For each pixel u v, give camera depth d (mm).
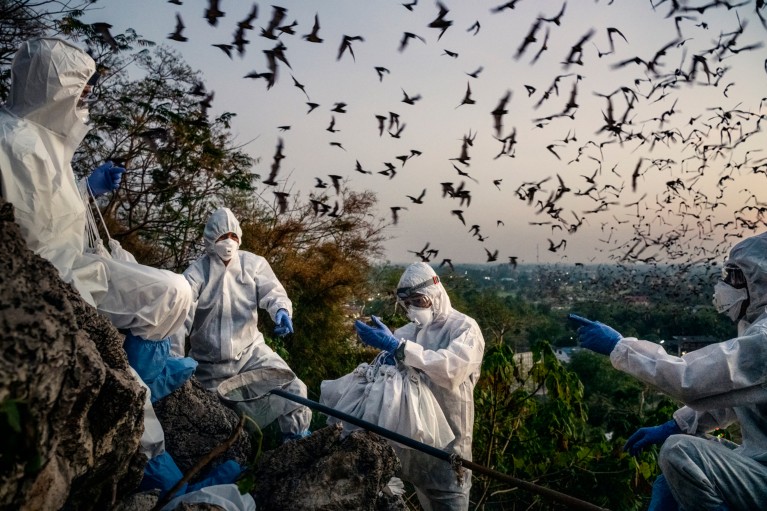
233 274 5684
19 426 2084
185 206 12094
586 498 7398
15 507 2318
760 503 3375
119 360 3170
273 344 8594
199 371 5473
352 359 14852
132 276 3723
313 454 3902
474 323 5281
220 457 4309
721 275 4012
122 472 3113
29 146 3406
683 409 4352
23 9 10039
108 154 11359
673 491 3543
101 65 10367
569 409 7707
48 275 2730
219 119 11992
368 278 15930
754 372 3434
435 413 4914
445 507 4969
